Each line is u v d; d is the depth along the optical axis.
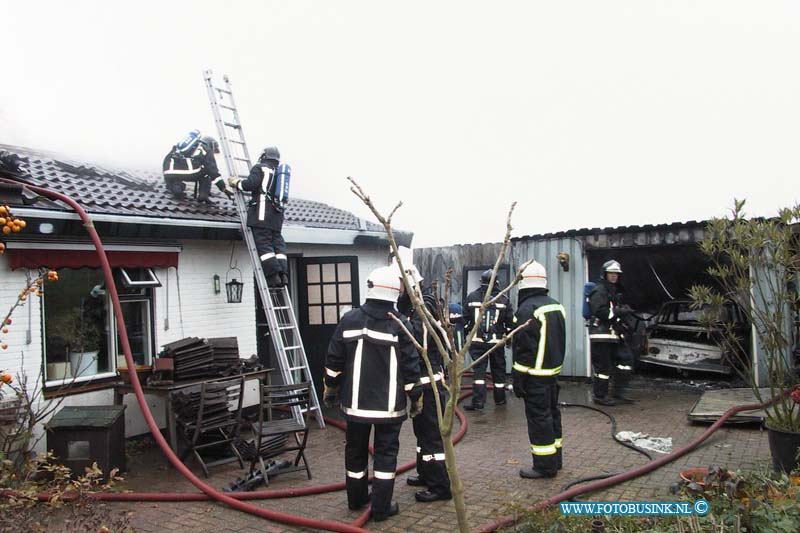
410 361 4.58
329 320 9.20
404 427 7.70
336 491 5.30
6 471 4.01
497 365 8.91
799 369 8.41
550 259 11.05
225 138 8.16
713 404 7.70
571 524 3.70
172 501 5.09
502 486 5.29
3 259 5.86
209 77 8.35
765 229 4.97
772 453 5.01
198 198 8.40
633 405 8.62
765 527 3.29
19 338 5.95
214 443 6.14
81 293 6.64
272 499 5.12
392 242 2.54
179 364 6.45
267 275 7.72
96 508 4.12
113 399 6.73
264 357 9.47
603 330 8.65
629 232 10.28
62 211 6.01
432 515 4.68
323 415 8.49
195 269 7.85
